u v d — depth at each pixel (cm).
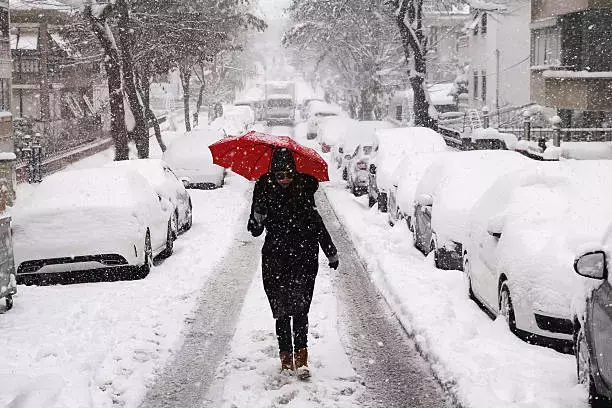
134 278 1231
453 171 1280
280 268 707
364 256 1351
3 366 744
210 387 702
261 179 718
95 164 3622
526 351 752
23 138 3369
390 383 705
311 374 724
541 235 815
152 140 5056
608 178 912
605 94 2925
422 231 1340
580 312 617
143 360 779
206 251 1457
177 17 3241
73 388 682
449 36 5878
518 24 4359
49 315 953
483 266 941
